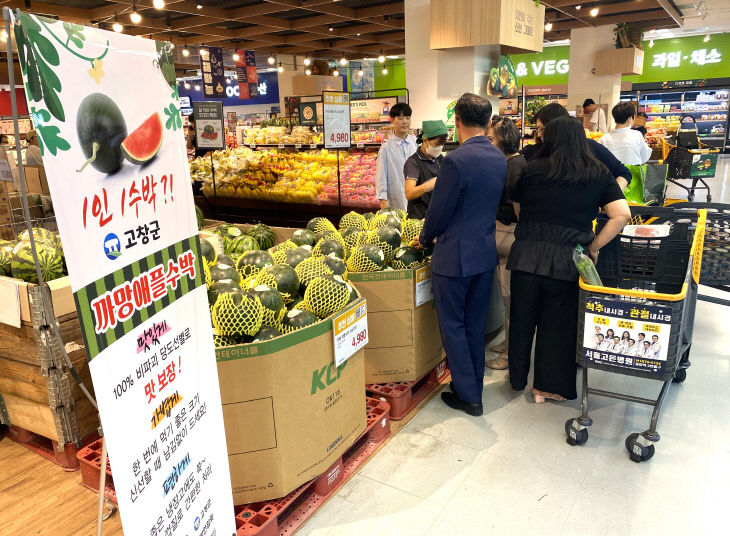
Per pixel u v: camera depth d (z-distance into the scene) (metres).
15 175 4.21
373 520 2.25
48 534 2.21
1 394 2.73
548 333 2.98
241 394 2.04
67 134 0.97
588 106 9.22
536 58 20.17
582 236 2.83
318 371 2.24
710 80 17.34
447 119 5.95
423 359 3.16
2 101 13.12
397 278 2.93
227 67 18.88
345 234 3.33
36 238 2.61
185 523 1.40
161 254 1.29
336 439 2.40
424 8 5.96
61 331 2.47
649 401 2.64
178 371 1.36
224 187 6.86
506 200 3.46
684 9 12.46
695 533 2.13
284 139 6.93
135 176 1.18
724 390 3.25
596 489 2.40
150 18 11.43
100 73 1.06
